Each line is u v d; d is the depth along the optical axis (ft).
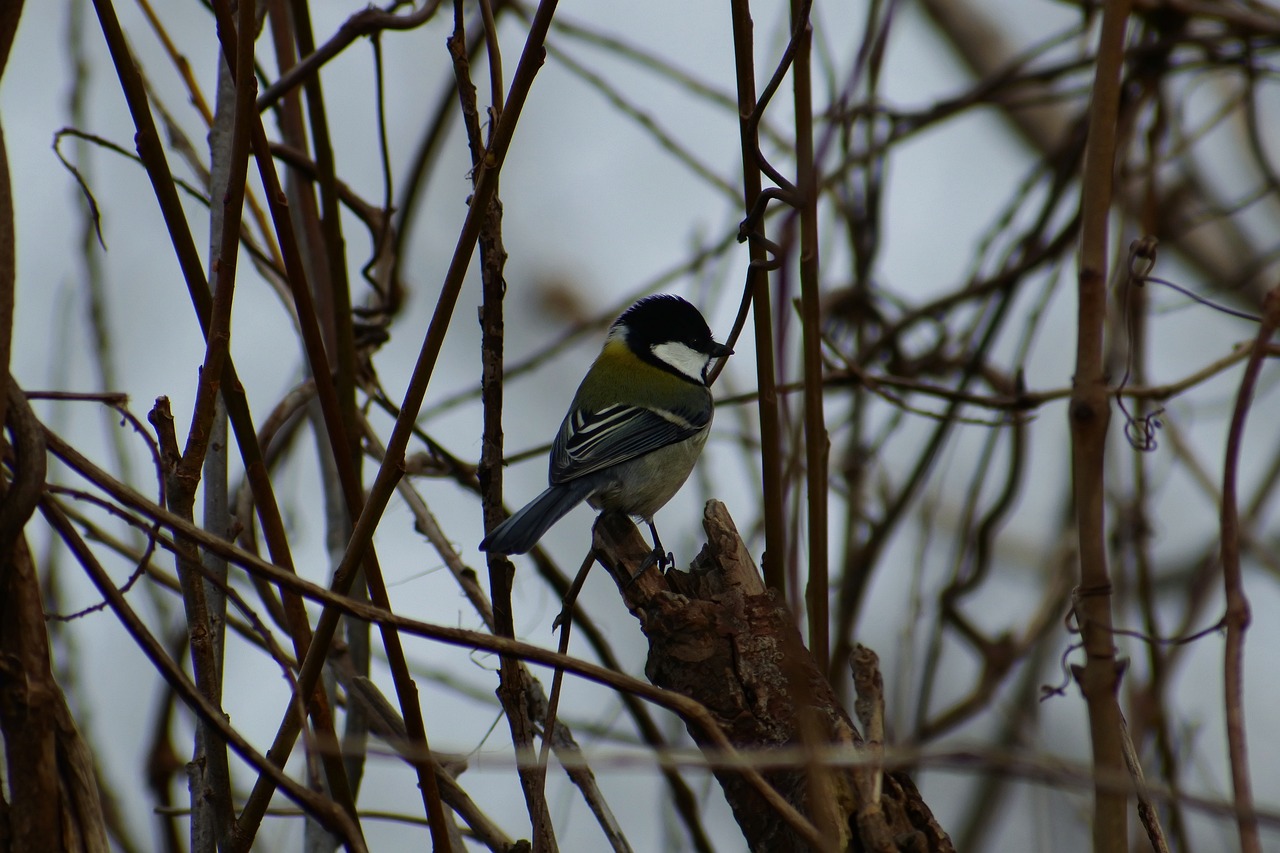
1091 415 16.47
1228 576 16.81
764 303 22.34
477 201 18.81
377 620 17.30
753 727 20.02
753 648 20.74
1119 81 16.88
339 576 19.19
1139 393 29.71
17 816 16.19
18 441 16.43
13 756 16.21
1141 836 30.12
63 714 16.66
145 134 18.90
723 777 20.12
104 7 18.47
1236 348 29.55
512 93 18.72
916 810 18.97
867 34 31.07
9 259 16.49
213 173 24.23
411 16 25.48
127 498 17.08
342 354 25.36
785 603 21.50
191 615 19.19
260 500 20.54
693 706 16.72
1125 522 33.71
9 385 16.60
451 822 22.29
